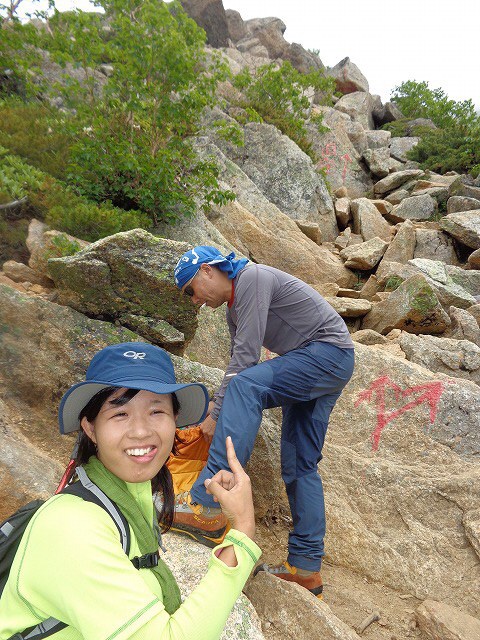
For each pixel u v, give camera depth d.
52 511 1.06
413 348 5.89
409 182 16.02
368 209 13.09
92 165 6.68
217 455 2.55
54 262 3.71
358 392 4.32
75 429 1.27
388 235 12.91
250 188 10.96
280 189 12.88
